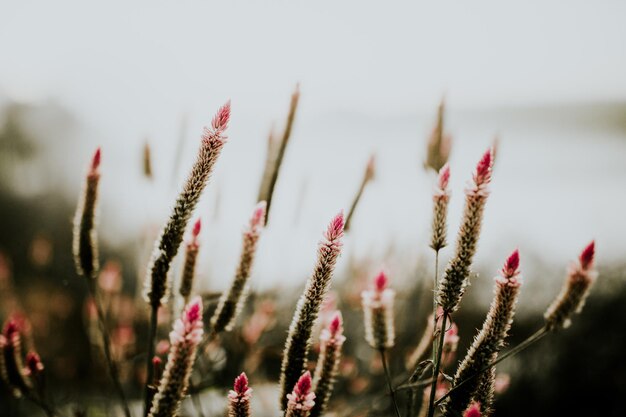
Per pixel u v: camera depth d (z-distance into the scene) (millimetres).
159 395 1444
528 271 7348
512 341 5895
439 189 1674
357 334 4977
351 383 4180
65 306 6035
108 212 8812
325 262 1652
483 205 1617
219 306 2115
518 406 4945
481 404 1646
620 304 5582
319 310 1672
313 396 1526
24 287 6664
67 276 7270
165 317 3434
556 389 5031
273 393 4176
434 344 1694
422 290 4078
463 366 1619
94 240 2230
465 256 1609
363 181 2635
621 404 4797
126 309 4148
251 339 3414
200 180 1755
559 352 5328
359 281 4492
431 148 2844
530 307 6387
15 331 2271
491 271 7191
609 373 4984
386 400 3641
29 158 12156
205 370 3090
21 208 10062
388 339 1786
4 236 8969
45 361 4879
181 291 2162
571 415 4844
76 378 4508
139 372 3914
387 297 1797
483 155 1642
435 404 1618
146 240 3693
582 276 1469
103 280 3684
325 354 1741
